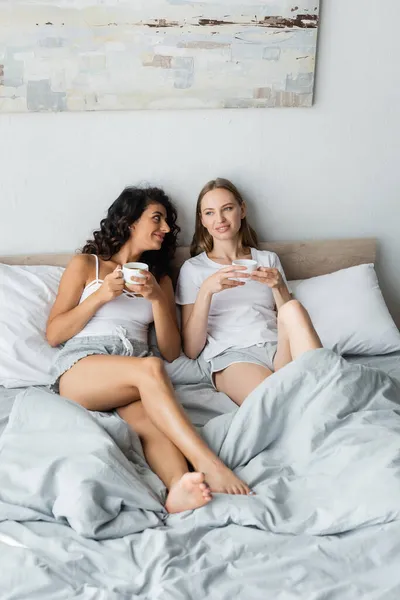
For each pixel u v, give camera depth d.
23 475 1.76
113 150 2.60
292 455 1.90
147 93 2.55
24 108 2.48
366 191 2.83
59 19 2.42
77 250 2.63
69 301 2.37
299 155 2.74
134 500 1.73
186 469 1.91
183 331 2.48
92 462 1.74
